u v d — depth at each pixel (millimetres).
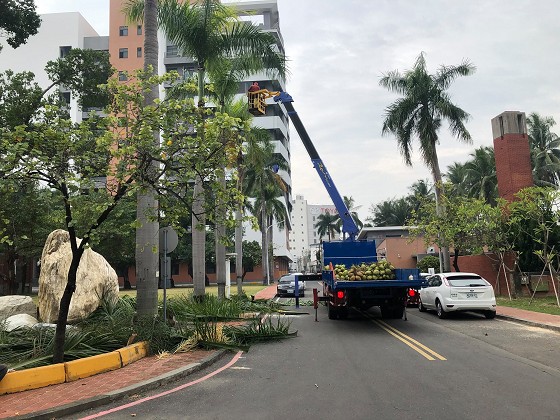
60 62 21719
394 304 14805
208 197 8508
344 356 9625
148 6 13086
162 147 7734
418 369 8289
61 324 7949
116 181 7992
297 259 122312
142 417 5895
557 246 22250
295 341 11688
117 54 71562
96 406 6410
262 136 27203
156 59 13047
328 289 16422
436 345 10742
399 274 15133
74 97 22938
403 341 11344
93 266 13344
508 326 13898
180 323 11844
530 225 22547
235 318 15133
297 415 5805
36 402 6395
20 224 25234
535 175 46438
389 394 6688
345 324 14766
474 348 10328
